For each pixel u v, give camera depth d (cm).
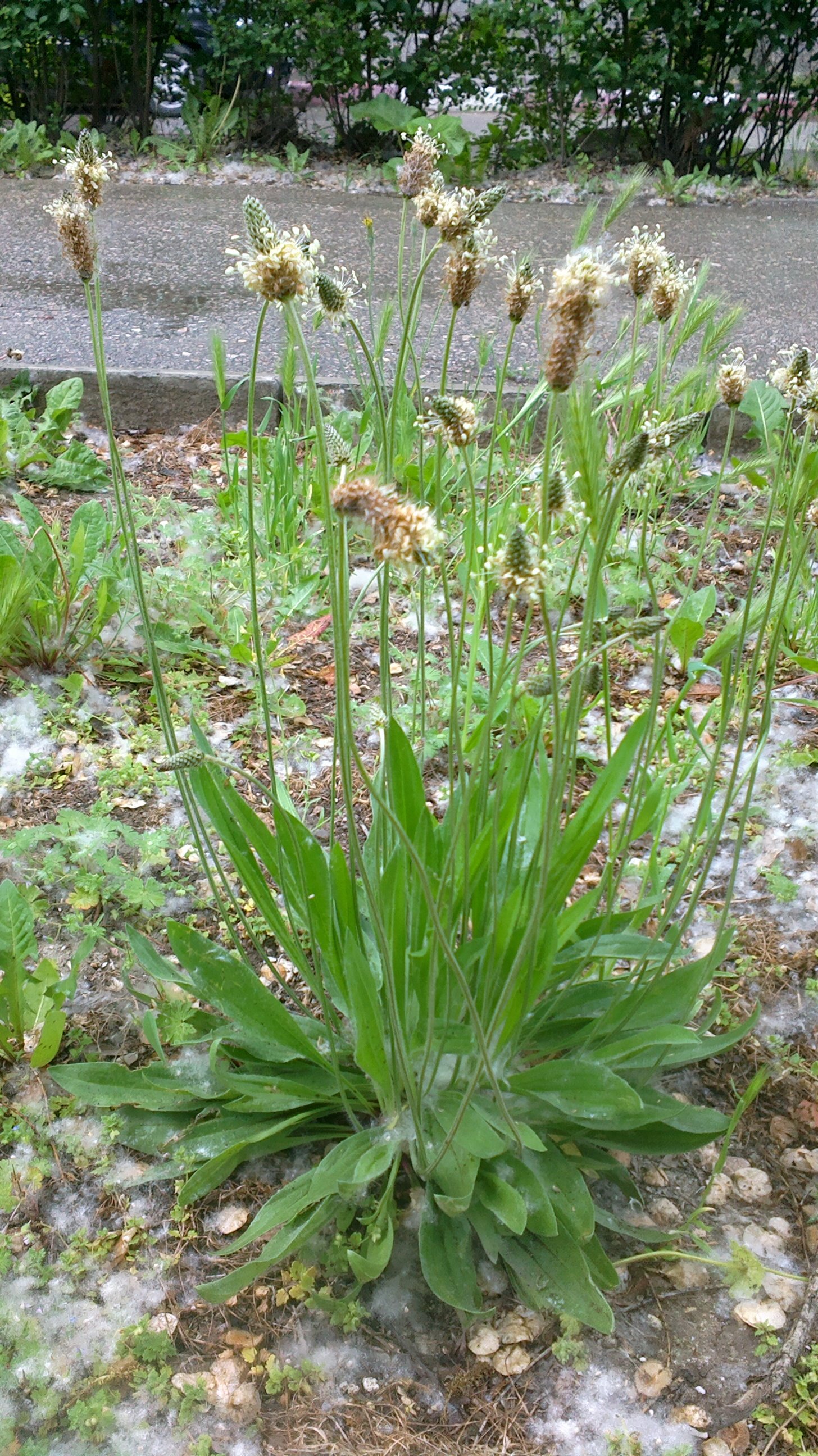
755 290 159
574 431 37
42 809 67
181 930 48
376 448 96
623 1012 49
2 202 190
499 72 217
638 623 40
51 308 140
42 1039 52
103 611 77
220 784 49
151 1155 51
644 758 59
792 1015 58
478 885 50
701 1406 44
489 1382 44
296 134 235
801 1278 47
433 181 58
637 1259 47
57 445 107
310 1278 46
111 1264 47
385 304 73
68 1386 43
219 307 142
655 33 213
